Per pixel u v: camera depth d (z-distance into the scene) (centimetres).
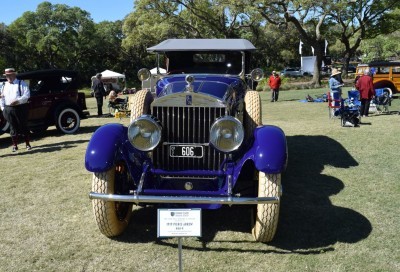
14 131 800
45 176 614
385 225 410
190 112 384
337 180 556
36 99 988
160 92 466
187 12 3866
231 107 411
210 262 344
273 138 363
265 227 356
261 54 6238
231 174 371
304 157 684
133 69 6525
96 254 362
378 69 1659
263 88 2761
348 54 3722
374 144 770
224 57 590
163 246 376
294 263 339
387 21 3397
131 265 343
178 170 392
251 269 332
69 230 414
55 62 5866
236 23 3881
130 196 338
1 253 366
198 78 497
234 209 459
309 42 3166
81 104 1087
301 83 3347
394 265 334
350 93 1165
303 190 518
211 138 357
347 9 3284
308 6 2788
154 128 365
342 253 354
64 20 5631
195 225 298
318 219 427
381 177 565
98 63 6366
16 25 5481
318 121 1093
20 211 469
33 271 335
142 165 393
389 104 1270
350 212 444
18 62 5475
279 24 3177
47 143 899
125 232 406
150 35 3925
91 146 371
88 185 565
